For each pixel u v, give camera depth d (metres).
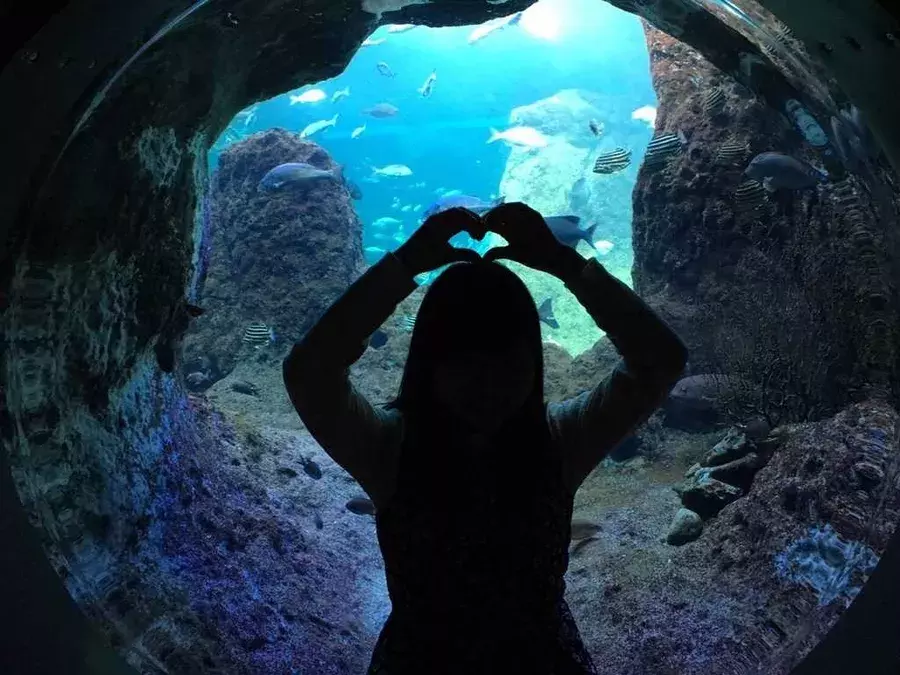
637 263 8.16
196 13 2.33
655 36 8.18
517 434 1.26
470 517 1.23
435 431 1.26
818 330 5.35
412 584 1.25
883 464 2.32
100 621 1.53
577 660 1.29
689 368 6.94
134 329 3.77
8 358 1.52
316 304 10.05
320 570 4.55
